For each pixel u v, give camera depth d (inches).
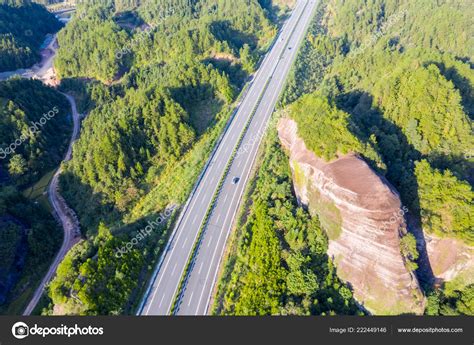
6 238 3257.9
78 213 3922.2
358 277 2544.3
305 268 2588.6
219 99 4835.1
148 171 3969.0
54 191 4298.7
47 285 2989.7
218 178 3663.9
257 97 4837.6
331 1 7150.6
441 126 3275.1
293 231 2768.2
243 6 6894.7
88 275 2511.1
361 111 3855.8
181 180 3708.2
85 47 6574.8
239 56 5757.9
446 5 5639.8
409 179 2861.7
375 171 2807.6
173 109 4197.8
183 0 7829.7
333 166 2810.0
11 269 3193.9
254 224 2967.5
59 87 6574.8
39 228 3523.6
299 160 3132.4
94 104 5782.5
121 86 5772.6
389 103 3575.3
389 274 2439.7
